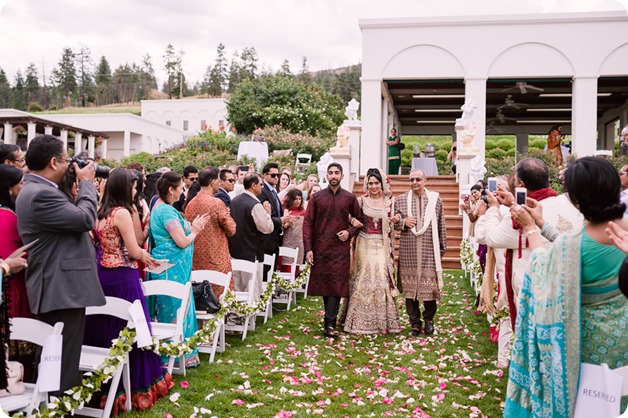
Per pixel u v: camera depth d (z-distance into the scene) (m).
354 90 65.50
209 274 5.50
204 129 26.17
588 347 2.57
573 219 3.59
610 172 2.52
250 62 84.31
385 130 19.22
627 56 16.38
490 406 4.31
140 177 5.29
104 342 4.15
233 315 6.45
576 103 16.56
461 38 16.91
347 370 5.20
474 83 16.89
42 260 3.42
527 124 27.91
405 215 6.61
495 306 5.42
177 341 4.45
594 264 2.54
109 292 4.12
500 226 4.11
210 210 5.81
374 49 17.17
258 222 6.75
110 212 4.15
